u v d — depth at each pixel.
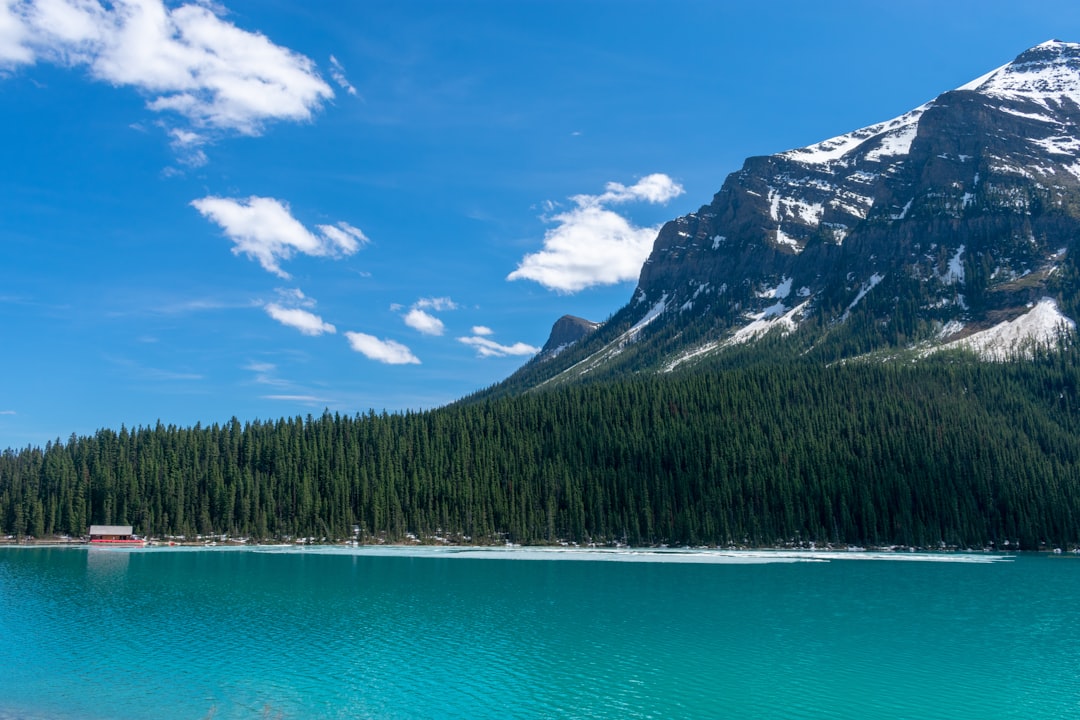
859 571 142.12
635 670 67.12
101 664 67.69
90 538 199.25
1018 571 143.62
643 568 145.75
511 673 65.81
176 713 55.09
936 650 75.12
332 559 162.00
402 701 58.19
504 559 164.50
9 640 76.62
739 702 58.66
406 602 101.25
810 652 73.94
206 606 96.94
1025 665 69.56
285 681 62.88
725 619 90.12
